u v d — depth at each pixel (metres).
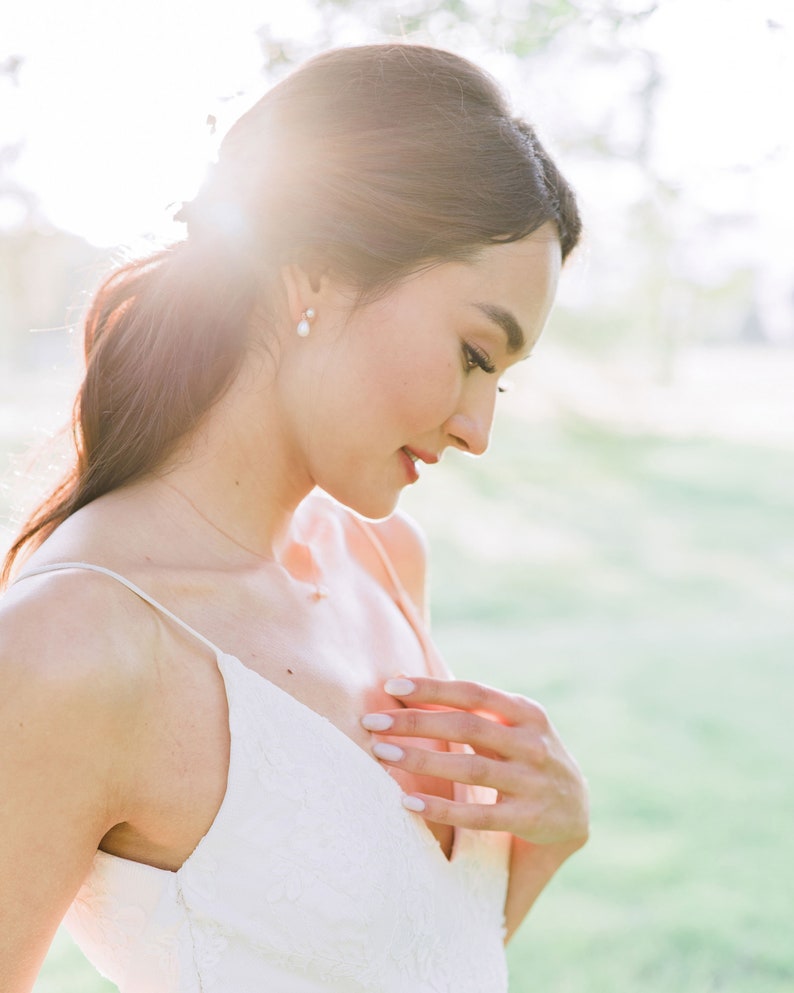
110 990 3.13
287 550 1.36
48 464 1.33
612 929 3.62
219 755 1.09
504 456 12.11
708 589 9.15
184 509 1.21
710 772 4.92
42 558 1.09
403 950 1.20
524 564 9.53
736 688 6.22
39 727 0.96
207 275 1.21
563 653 7.02
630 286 12.38
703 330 14.92
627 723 5.57
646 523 10.83
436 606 8.42
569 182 1.29
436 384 1.19
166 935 1.08
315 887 1.11
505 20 4.40
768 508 11.55
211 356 1.20
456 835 1.37
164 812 1.07
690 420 13.96
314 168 1.20
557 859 1.50
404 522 1.70
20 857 0.97
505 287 1.20
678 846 4.20
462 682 1.35
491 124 1.23
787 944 3.50
